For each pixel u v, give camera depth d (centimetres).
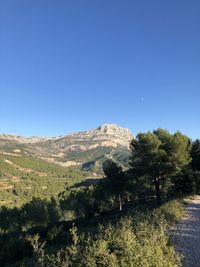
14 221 9244
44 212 9438
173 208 2944
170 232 2086
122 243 1241
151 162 4928
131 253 1185
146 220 2016
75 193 11719
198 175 6162
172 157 5006
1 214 9606
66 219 10106
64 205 10312
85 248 1258
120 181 6159
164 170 4988
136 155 5006
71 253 1232
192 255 1575
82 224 6356
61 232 3612
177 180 6150
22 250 3494
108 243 1284
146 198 7781
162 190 6669
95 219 6775
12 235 5853
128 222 1827
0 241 4788
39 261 1224
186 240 1903
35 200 9769
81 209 10012
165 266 1215
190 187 6109
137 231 1577
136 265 1152
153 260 1191
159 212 2464
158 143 4922
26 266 1339
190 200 4878
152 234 1509
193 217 2892
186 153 5259
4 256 3438
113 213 7062
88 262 1133
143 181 5416
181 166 5159
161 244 1416
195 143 6725
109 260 1140
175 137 5172
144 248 1238
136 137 5075
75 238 1352
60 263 1165
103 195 8631
